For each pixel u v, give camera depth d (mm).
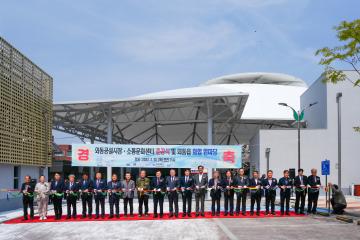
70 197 17094
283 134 35094
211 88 39875
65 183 17266
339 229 13469
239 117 39031
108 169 29984
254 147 39438
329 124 34781
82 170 50000
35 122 23797
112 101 31281
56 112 35375
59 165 48781
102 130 46469
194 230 13352
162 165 26359
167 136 49188
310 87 40438
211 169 28812
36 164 23797
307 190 17938
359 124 34344
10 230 14055
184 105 35281
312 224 14766
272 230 13258
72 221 16406
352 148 34250
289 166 34844
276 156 34938
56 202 16984
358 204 23453
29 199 17047
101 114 36531
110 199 17109
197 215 17422
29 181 17234
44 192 17250
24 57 22172
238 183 17562
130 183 17359
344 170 34188
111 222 15883
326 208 20375
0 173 19500
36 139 23875
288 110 47000
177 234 12531
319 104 36906
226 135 48750
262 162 35062
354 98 34500
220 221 15742
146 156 26359
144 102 33781
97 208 17156
